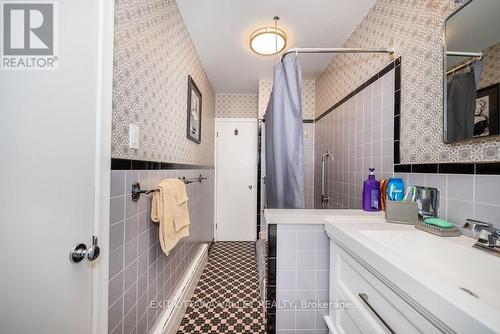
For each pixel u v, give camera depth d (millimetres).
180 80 1631
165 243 1104
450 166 907
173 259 1547
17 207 567
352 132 1776
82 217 712
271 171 1820
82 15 702
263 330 1447
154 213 1109
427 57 1033
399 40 1226
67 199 667
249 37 1877
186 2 1496
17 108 570
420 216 1000
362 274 746
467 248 694
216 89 3123
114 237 856
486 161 774
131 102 970
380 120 1398
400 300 567
